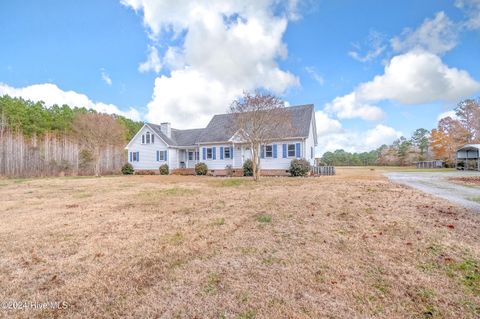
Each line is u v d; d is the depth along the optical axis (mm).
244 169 22078
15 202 9438
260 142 17188
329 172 22297
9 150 24781
